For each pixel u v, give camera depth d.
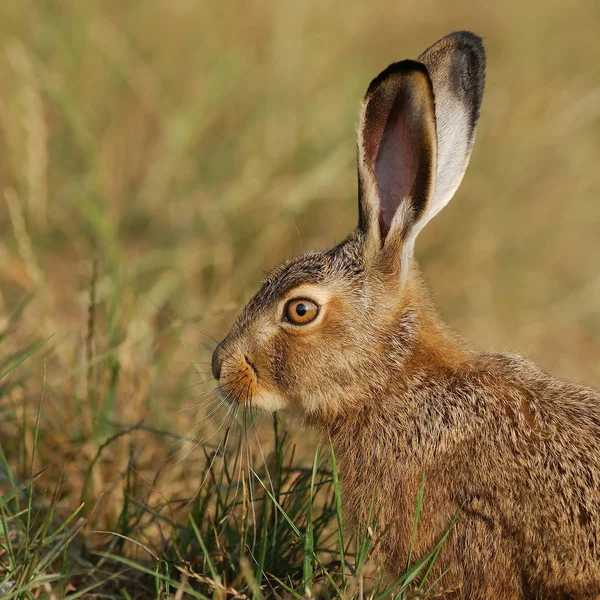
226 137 17.11
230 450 10.33
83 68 17.45
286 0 20.67
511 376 8.80
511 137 18.08
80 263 14.73
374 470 8.73
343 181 16.28
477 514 8.24
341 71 19.09
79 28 17.64
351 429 8.88
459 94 9.06
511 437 8.36
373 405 8.85
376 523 8.38
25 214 15.21
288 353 8.91
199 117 16.59
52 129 16.55
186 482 10.33
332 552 8.91
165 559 8.80
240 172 16.48
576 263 17.14
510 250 16.39
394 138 8.94
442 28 22.78
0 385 10.63
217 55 18.55
